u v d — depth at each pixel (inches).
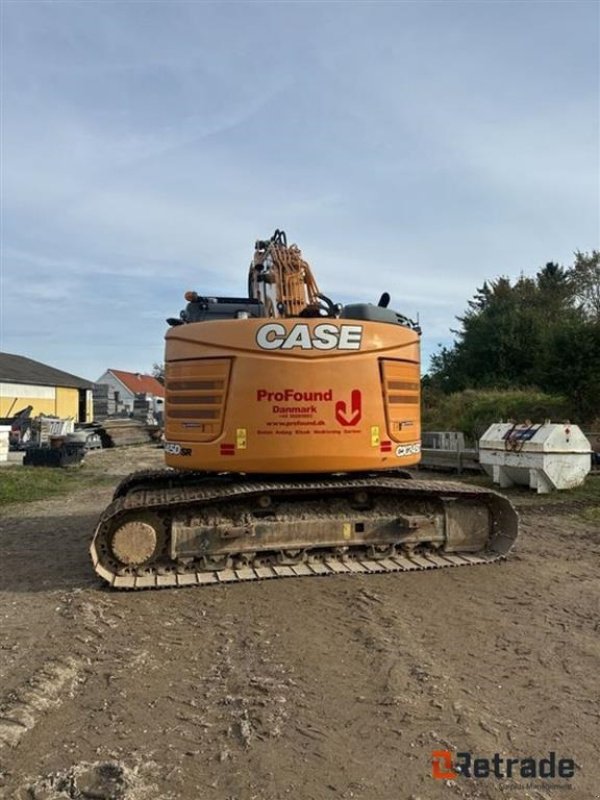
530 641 184.9
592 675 162.9
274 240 339.9
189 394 257.0
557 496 452.1
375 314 269.6
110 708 146.6
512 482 508.1
